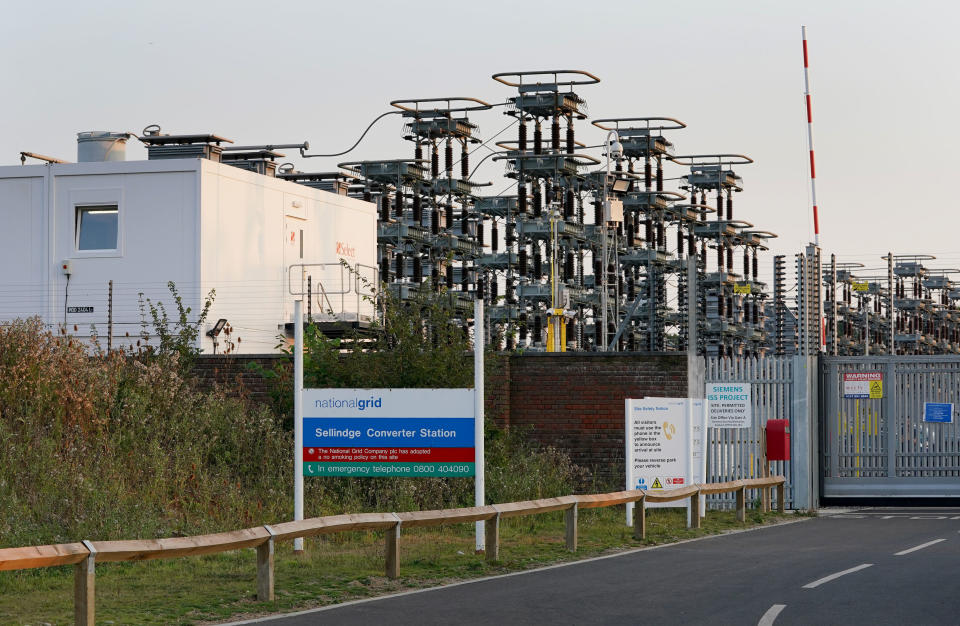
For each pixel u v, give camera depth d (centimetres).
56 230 3684
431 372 2578
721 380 2994
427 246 6112
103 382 2391
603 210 4747
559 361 2892
